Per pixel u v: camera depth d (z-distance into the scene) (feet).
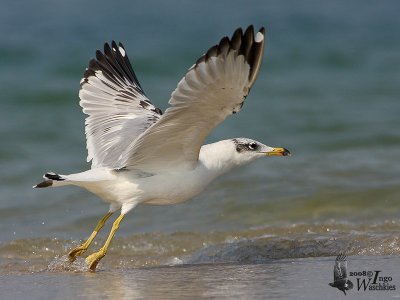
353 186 50.31
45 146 63.00
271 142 64.18
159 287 30.09
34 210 48.37
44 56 96.48
